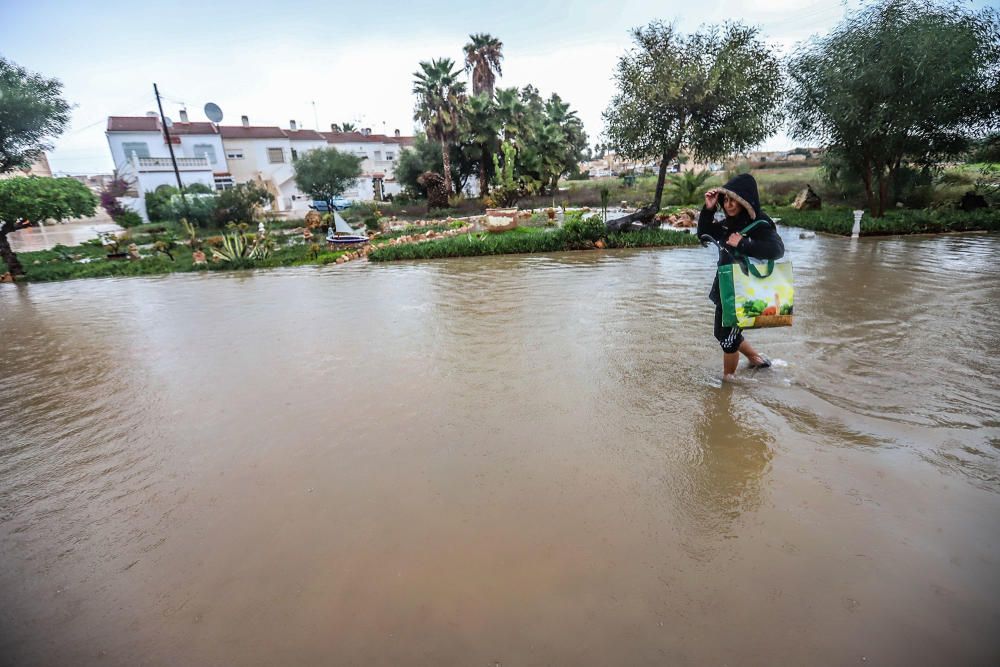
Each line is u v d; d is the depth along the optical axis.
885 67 14.47
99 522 2.65
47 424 4.01
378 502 2.66
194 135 41.28
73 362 5.77
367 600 2.01
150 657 1.82
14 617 2.04
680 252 12.67
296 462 3.12
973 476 2.63
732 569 2.08
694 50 17.09
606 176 68.06
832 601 1.90
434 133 33.34
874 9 15.11
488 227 19.19
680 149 18.34
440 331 6.03
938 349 4.55
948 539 2.18
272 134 46.03
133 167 38.38
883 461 2.79
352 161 37.19
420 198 40.44
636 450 3.05
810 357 4.41
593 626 1.84
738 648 1.72
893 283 7.48
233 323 7.21
